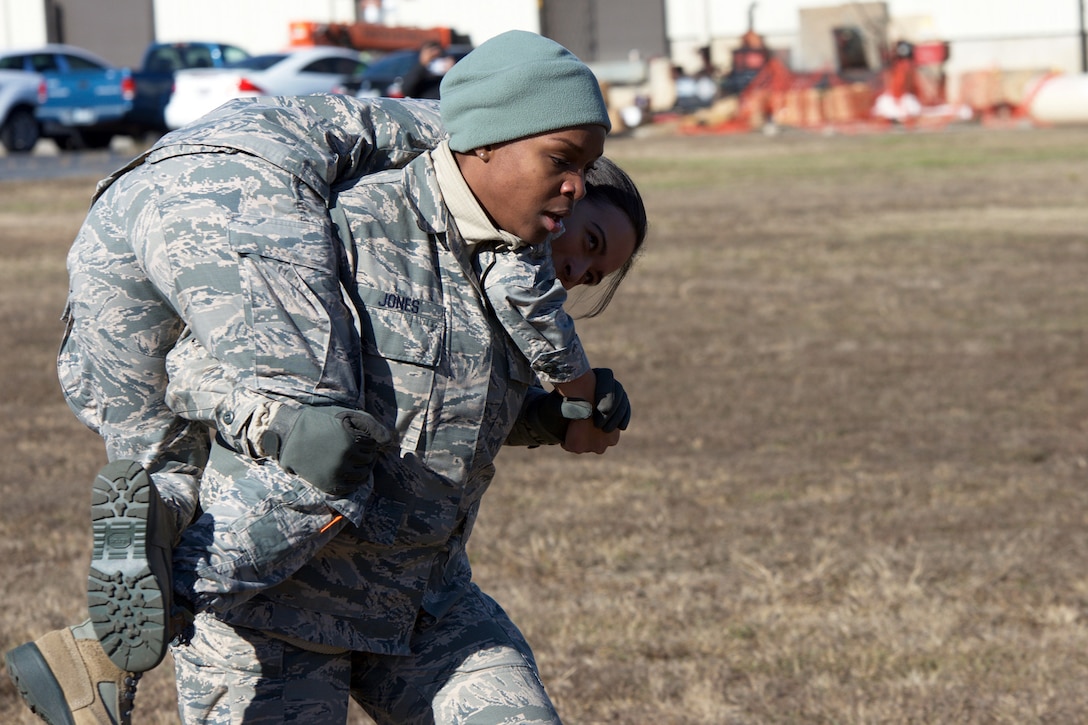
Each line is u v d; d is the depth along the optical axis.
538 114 2.63
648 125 42.09
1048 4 49.03
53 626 5.45
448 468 2.79
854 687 4.92
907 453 8.37
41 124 31.98
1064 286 14.25
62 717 2.69
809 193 23.38
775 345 11.72
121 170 2.75
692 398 9.88
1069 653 5.22
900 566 6.21
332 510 2.56
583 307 3.45
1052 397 9.79
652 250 17.19
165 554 2.36
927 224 19.23
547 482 7.77
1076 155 28.33
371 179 2.75
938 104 42.62
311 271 2.57
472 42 46.78
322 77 31.83
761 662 5.16
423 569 2.86
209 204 2.57
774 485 7.68
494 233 2.74
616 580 6.11
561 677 5.00
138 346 2.74
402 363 2.70
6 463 8.27
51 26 52.38
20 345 11.85
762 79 43.16
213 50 34.16
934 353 11.31
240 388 2.53
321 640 2.77
